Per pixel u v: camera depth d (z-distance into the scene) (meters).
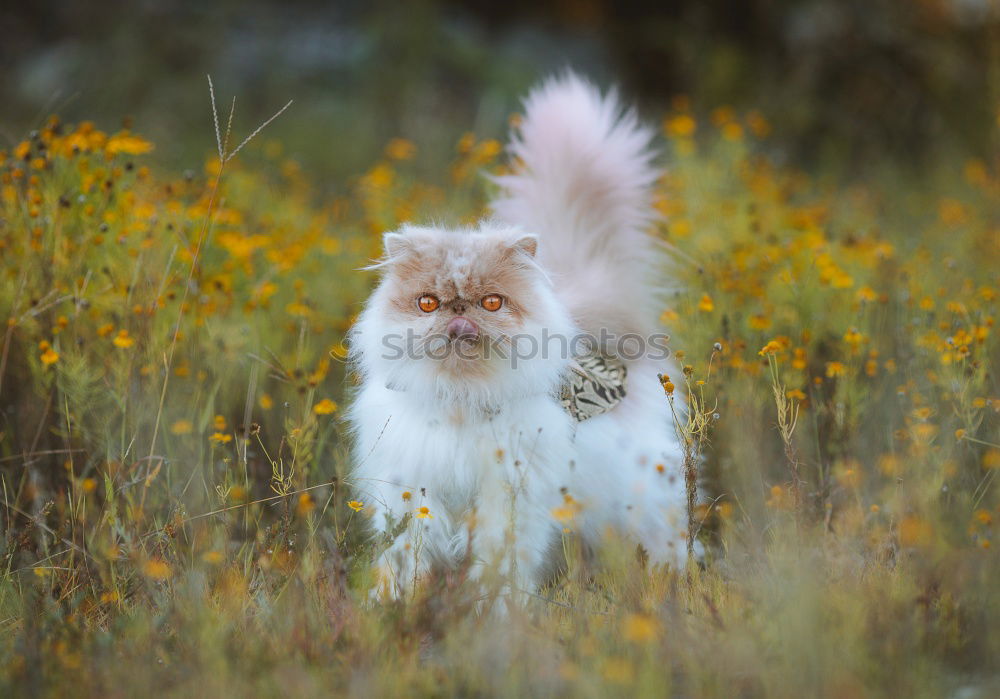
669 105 28.75
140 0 29.00
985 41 27.17
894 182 22.34
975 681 6.54
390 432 8.32
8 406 10.12
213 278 11.56
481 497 8.21
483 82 27.97
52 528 9.20
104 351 10.20
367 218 15.38
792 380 10.16
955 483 8.82
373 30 28.14
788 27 29.69
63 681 6.42
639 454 9.02
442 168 21.41
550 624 7.19
